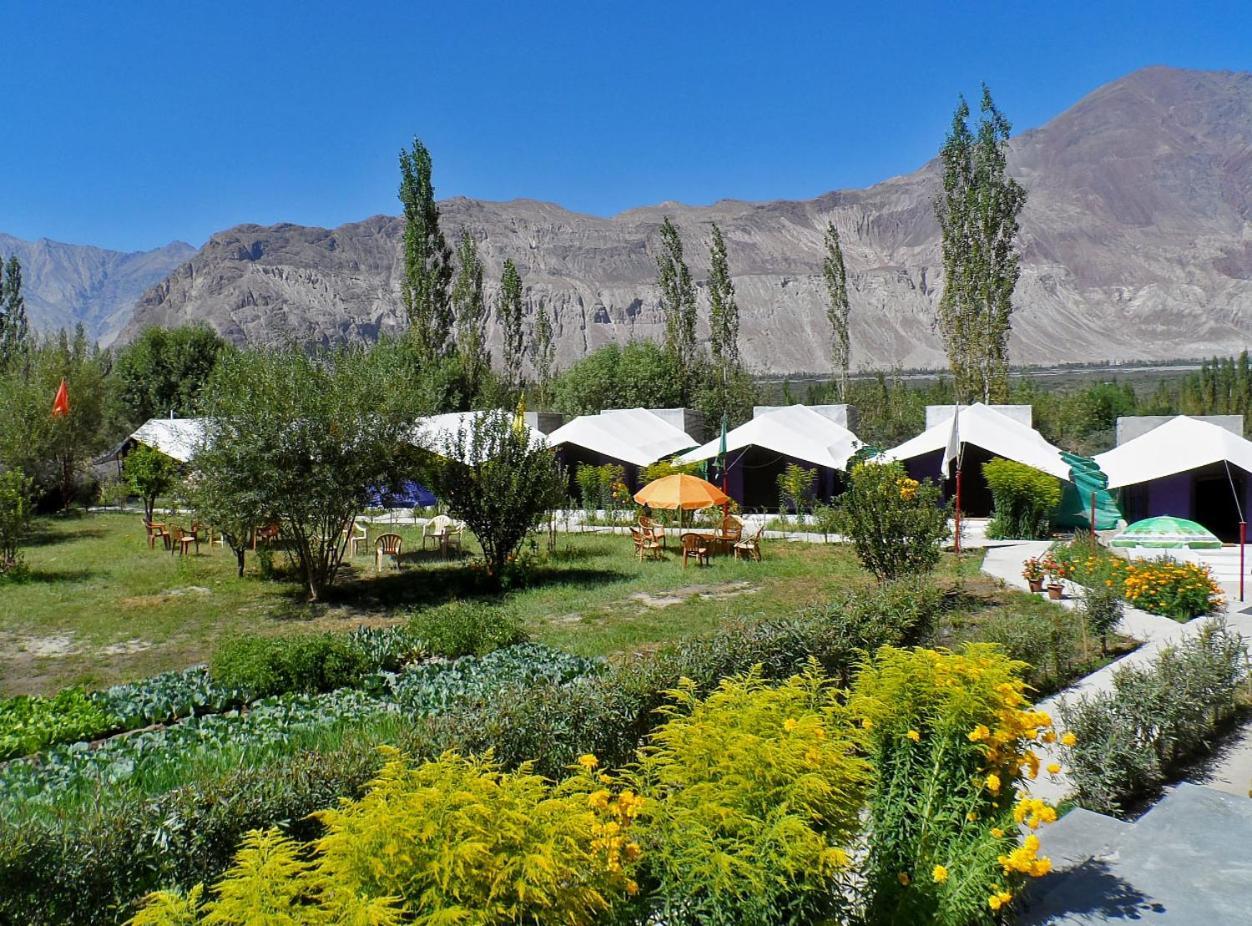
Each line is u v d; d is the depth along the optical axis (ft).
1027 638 33.27
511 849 9.98
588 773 13.47
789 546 77.92
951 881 13.44
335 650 35.60
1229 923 13.58
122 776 24.00
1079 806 21.30
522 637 41.68
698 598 54.44
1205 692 25.88
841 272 175.73
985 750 14.42
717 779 12.36
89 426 123.34
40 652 44.09
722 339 167.12
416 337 150.30
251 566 70.38
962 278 128.36
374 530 93.25
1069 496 83.35
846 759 13.06
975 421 88.38
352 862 9.66
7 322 178.09
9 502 65.92
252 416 52.13
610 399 161.38
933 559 49.52
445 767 10.90
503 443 59.93
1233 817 17.66
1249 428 188.44
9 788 23.24
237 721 29.22
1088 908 14.20
